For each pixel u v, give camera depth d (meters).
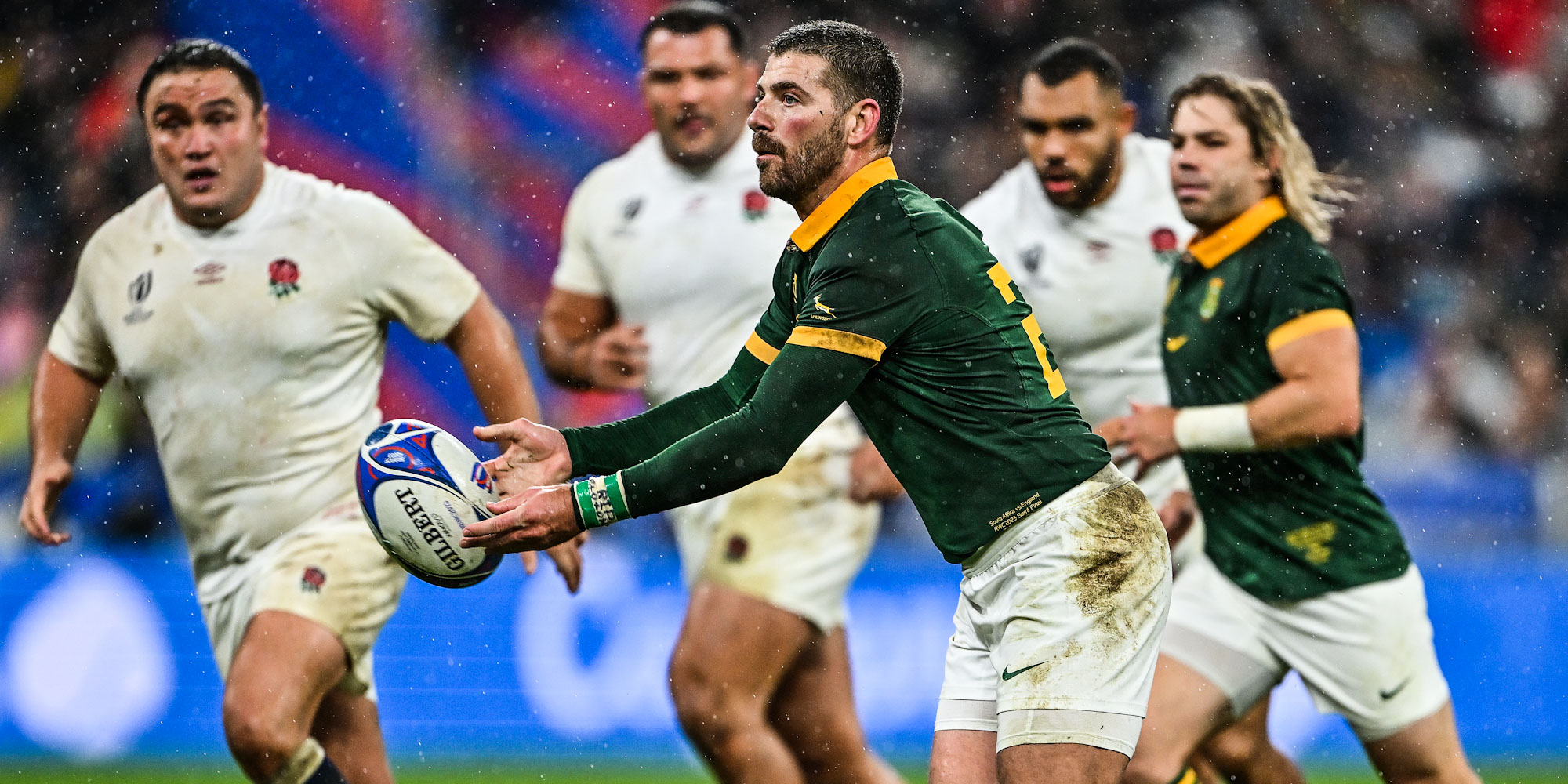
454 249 46.09
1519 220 48.62
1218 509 16.94
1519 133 49.22
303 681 15.96
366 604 16.72
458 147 46.41
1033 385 11.73
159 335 17.06
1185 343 17.48
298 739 15.77
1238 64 48.56
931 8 46.69
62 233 43.34
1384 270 47.84
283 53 45.66
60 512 37.53
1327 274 16.78
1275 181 17.16
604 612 28.78
